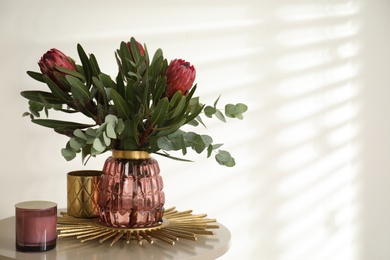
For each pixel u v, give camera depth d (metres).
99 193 1.48
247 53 2.00
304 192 2.08
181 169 1.98
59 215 1.65
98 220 1.51
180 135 1.41
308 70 2.05
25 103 1.86
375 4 2.09
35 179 1.88
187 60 1.97
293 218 2.08
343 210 2.11
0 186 1.86
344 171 2.11
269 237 2.06
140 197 1.43
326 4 2.06
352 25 2.08
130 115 1.41
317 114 2.07
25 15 1.84
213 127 1.99
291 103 2.05
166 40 1.95
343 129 2.10
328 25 2.06
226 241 1.44
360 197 2.12
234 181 2.02
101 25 1.90
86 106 1.43
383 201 2.14
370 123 2.11
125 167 1.43
